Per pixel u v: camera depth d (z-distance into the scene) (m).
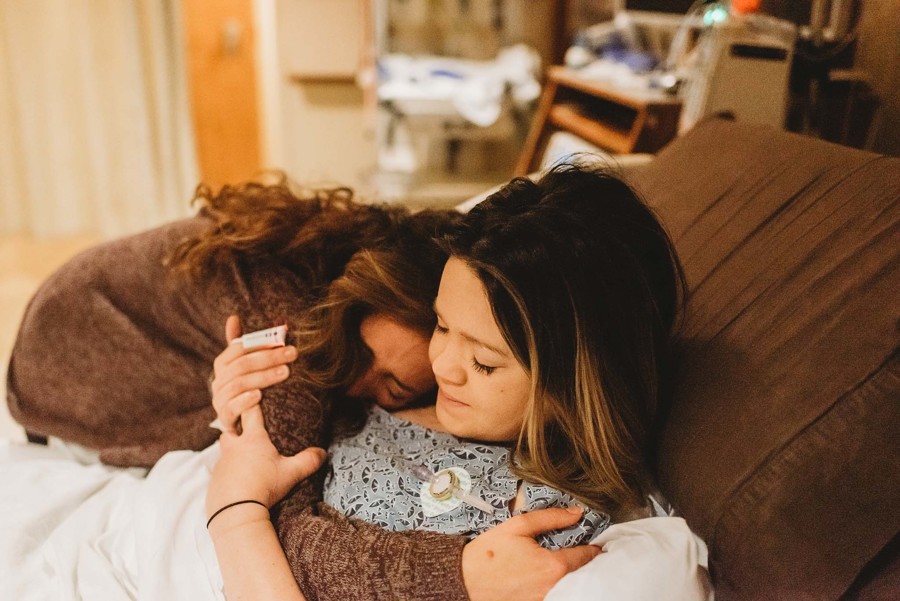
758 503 0.73
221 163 3.65
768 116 1.49
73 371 1.08
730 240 0.96
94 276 1.09
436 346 0.79
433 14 3.31
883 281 0.76
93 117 3.34
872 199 0.84
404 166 3.43
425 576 0.70
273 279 0.98
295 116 3.53
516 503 0.79
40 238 3.44
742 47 1.52
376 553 0.73
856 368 0.72
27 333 1.10
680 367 0.88
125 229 3.55
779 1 1.47
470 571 0.70
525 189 0.78
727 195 1.03
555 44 3.24
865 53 1.24
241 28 3.46
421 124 3.20
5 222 3.45
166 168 3.49
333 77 3.41
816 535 0.70
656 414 0.87
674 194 1.11
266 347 0.91
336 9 3.29
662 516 0.82
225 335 1.02
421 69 3.10
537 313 0.70
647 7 2.32
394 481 0.83
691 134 1.22
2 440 1.11
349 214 1.07
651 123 1.85
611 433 0.75
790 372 0.77
